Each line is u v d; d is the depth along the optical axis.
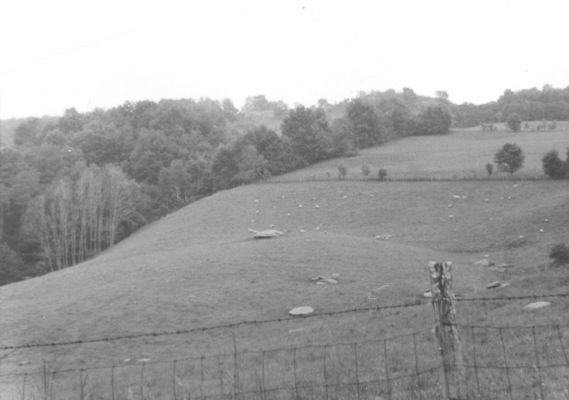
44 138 174.62
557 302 22.70
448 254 58.62
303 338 27.59
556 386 12.45
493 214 73.56
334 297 41.88
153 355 31.69
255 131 133.12
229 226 91.88
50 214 110.81
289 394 15.46
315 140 132.88
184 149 152.12
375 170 114.88
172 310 42.28
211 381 19.44
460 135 149.38
